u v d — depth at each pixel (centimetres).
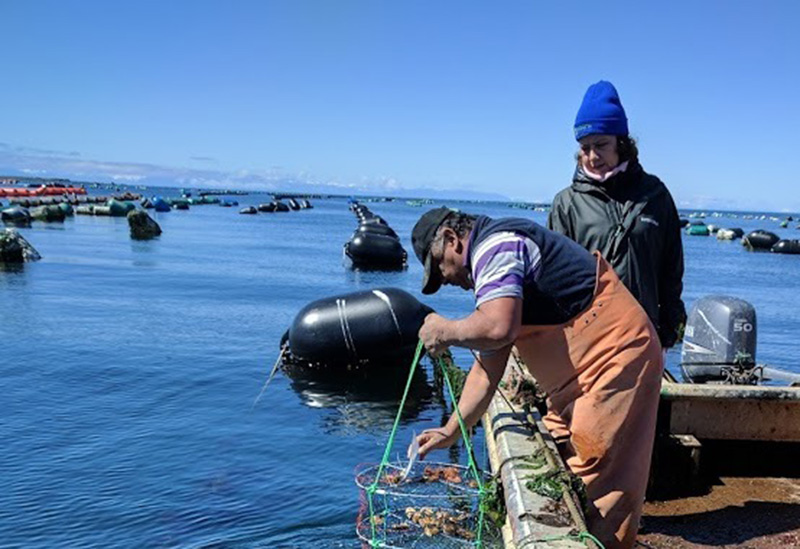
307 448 761
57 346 1230
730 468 505
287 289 2152
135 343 1284
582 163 369
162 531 557
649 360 281
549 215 389
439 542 462
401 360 1149
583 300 278
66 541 539
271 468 696
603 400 280
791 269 3562
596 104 345
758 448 506
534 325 284
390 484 565
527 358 297
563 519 252
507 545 319
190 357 1191
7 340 1264
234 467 696
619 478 286
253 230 5462
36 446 743
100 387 991
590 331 279
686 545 393
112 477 665
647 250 352
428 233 291
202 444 765
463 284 294
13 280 2072
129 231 4312
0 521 568
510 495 285
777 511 436
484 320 262
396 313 1132
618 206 355
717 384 511
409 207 16188
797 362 1340
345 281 2402
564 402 295
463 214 293
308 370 1130
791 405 485
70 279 2153
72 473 671
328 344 1110
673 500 454
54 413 862
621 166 355
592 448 284
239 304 1830
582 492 275
